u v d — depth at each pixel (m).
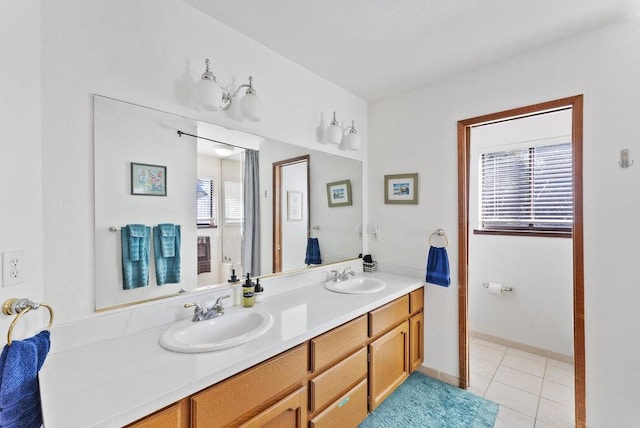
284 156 2.00
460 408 1.95
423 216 2.39
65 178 1.13
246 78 1.75
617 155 1.60
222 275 1.67
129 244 1.31
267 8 1.51
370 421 1.83
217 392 0.99
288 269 2.04
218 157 1.64
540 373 2.38
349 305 1.71
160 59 1.39
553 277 2.59
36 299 1.03
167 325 1.39
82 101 1.17
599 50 1.66
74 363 1.03
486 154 3.03
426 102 2.37
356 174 2.62
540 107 1.85
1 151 0.89
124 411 0.79
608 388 1.62
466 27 1.66
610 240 1.62
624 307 1.58
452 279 2.24
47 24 1.09
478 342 2.95
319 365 1.40
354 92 2.53
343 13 1.55
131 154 1.32
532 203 2.78
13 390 0.75
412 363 2.20
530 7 1.49
